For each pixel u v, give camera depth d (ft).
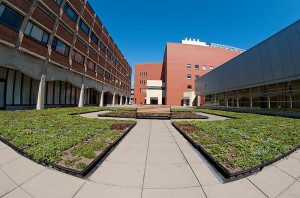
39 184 11.47
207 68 188.75
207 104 120.98
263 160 14.44
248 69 67.67
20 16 47.65
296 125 30.35
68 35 72.43
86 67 92.99
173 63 184.85
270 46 55.16
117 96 188.34
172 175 12.99
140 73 248.11
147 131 28.48
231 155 15.44
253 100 66.80
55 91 75.00
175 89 182.39
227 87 86.53
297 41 45.57
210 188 11.38
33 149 15.46
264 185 11.81
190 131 26.09
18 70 51.93
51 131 22.94
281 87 52.44
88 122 32.22
